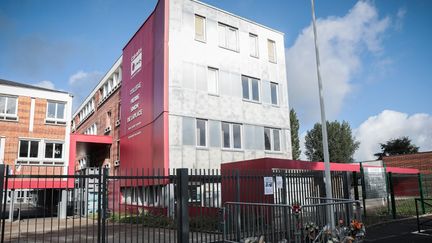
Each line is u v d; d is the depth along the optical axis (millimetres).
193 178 10445
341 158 52938
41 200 26453
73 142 27328
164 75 19203
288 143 24328
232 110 21594
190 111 19734
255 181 11406
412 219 15844
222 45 22172
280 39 25719
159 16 20656
